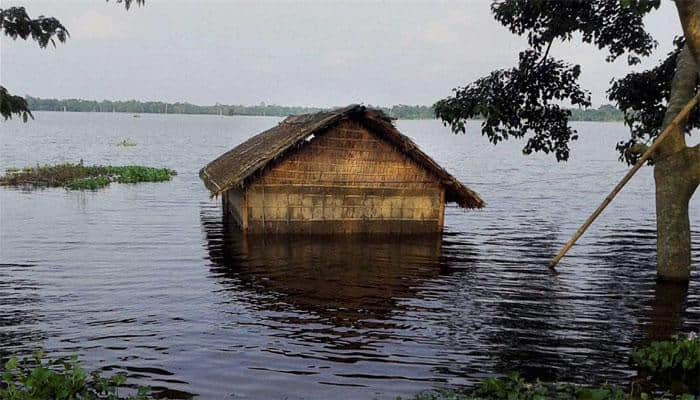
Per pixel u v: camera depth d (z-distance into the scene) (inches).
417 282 566.9
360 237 751.1
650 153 540.1
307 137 727.7
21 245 707.4
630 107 663.1
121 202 1085.8
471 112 592.1
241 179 690.2
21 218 900.6
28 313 457.1
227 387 338.0
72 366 355.3
